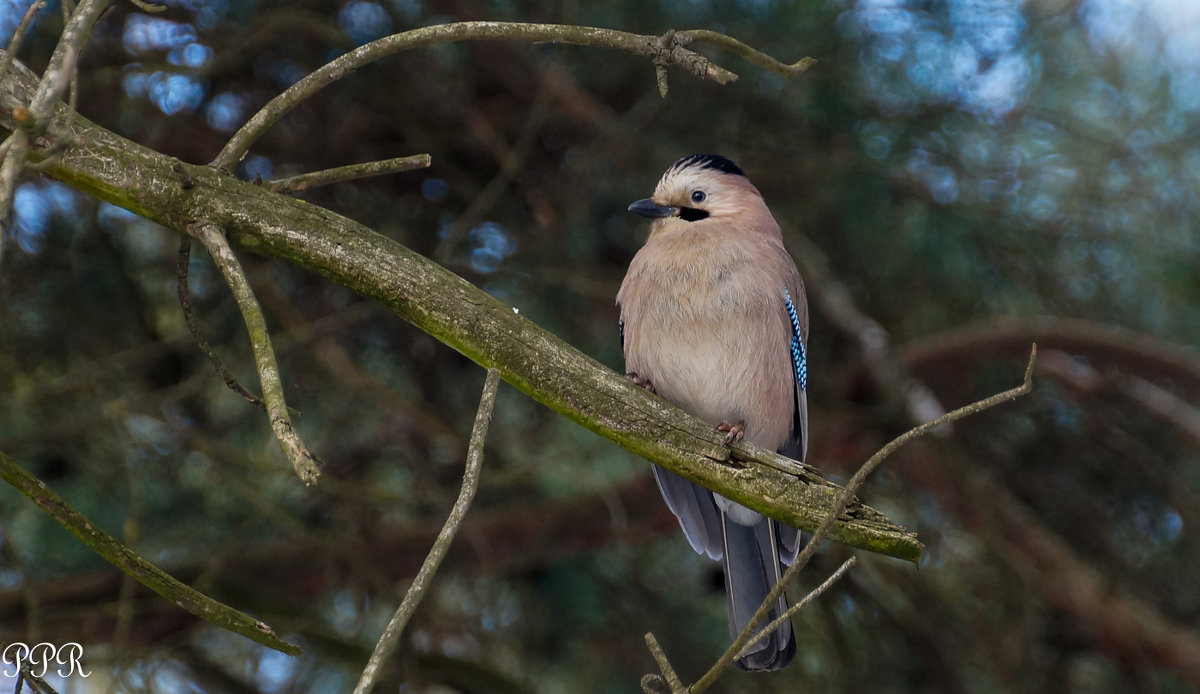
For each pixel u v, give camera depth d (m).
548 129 9.54
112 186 4.49
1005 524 10.23
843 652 9.93
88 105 8.80
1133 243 9.91
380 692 9.45
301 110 9.22
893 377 9.95
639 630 10.12
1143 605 10.47
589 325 9.80
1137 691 10.36
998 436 10.85
